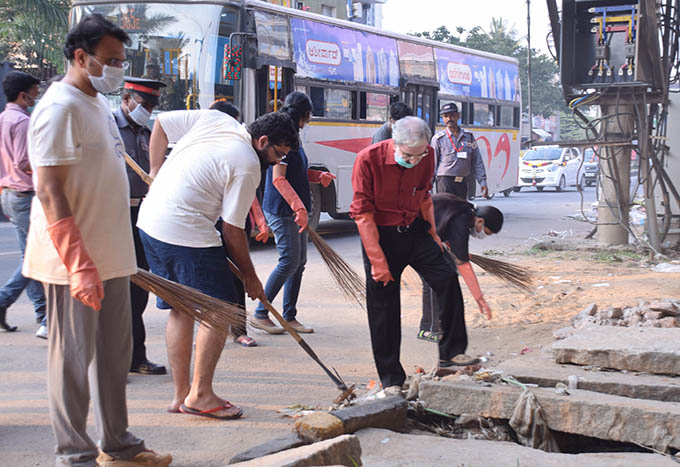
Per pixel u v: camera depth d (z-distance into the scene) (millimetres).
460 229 4746
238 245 4047
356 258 10914
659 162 10281
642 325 5465
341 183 13219
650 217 10406
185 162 4066
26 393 4508
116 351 3176
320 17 12758
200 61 10805
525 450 3604
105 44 2863
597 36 10164
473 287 4746
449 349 4617
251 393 4602
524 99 65375
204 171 4004
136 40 10953
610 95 10344
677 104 11273
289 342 5949
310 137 12461
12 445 3648
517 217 17250
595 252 10805
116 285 3121
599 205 11359
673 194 10633
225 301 4059
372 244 4270
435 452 3551
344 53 13266
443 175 9305
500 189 18938
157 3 10945
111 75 2898
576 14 10250
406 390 4445
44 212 2822
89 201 2963
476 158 9422
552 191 29156
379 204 4332
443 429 4148
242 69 10789
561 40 10203
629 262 9875
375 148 4242
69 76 2939
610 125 10719
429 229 4586
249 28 11008
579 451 4062
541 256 10469
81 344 2971
